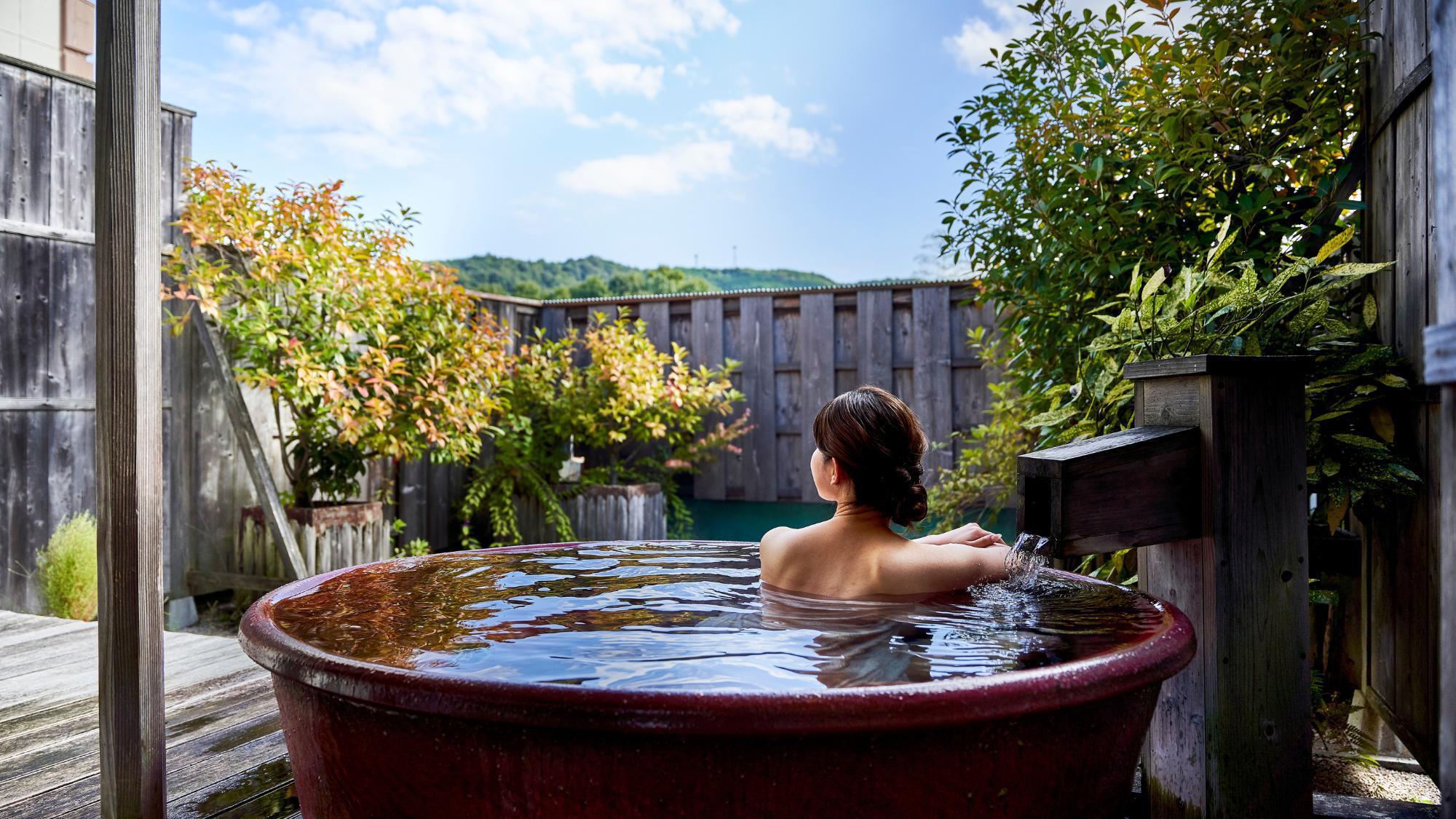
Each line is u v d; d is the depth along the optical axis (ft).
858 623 4.63
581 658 3.91
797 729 2.99
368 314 15.43
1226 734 5.23
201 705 8.86
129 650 5.43
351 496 16.47
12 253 13.41
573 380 18.48
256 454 14.61
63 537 13.44
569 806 3.27
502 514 18.12
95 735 8.07
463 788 3.43
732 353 19.45
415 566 6.78
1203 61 8.73
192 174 14.99
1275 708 5.35
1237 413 5.27
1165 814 5.60
